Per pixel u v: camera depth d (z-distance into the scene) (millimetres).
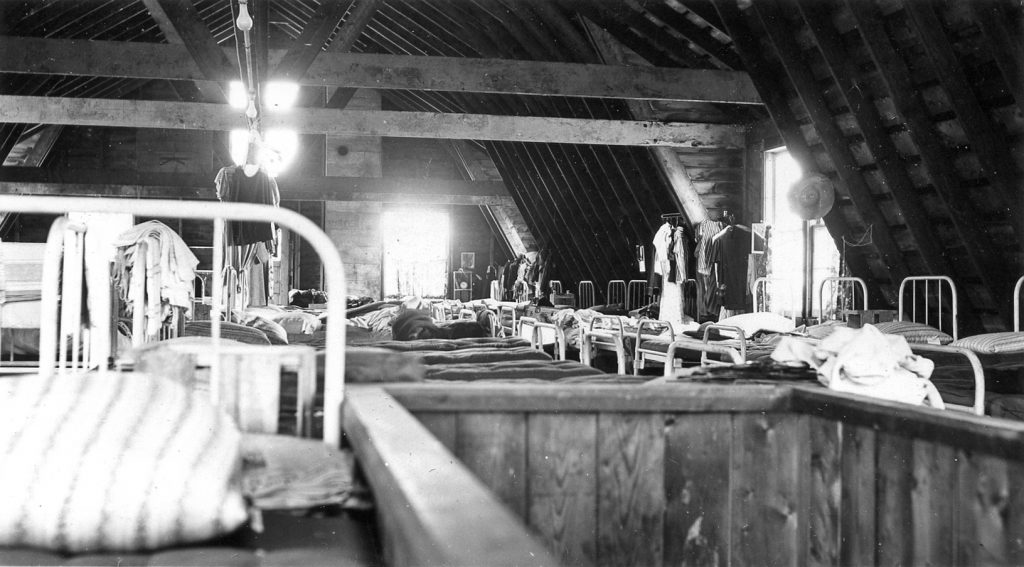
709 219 8203
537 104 9812
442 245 16547
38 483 1194
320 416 1768
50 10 8227
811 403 1864
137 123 6969
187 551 1179
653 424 1876
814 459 1872
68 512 1174
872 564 1685
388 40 11430
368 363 1914
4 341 4215
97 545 1179
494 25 9062
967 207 5352
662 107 8055
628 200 9594
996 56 4430
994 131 4922
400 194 13406
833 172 6508
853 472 1740
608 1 7176
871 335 2602
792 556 1911
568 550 1833
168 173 11609
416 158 16188
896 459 1621
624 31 7445
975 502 1430
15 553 1175
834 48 5535
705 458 1901
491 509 769
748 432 1918
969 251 5430
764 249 7547
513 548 646
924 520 1547
